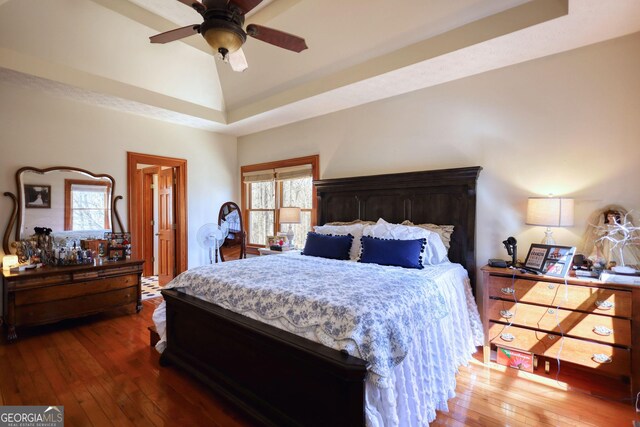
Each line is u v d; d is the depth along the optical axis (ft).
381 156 12.21
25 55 9.75
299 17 9.78
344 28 9.63
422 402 5.78
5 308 10.03
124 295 12.16
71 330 10.68
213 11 5.97
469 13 8.03
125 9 10.15
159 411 6.41
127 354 8.92
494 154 9.77
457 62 9.14
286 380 5.58
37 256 11.09
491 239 9.84
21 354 8.86
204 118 14.61
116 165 13.50
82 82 10.92
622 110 7.87
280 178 15.87
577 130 8.45
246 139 17.80
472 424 6.05
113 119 13.39
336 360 4.66
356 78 10.53
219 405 6.63
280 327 5.86
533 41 8.00
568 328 7.38
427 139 11.05
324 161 14.08
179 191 15.94
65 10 9.50
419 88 11.12
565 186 8.63
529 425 6.02
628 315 6.70
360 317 5.06
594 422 6.11
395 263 9.11
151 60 11.93
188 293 8.10
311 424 5.19
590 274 7.37
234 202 17.93
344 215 13.03
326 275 7.61
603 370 6.95
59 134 12.01
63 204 12.11
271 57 11.61
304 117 14.47
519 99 9.30
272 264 9.18
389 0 8.49
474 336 9.11
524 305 7.95
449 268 8.98
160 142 14.96
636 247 7.69
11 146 11.01
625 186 7.86
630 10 6.69
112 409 6.46
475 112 10.06
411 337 5.54
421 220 11.01
